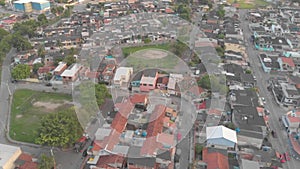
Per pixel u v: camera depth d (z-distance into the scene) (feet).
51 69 260.83
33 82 251.80
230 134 165.78
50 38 329.72
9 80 254.68
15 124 194.08
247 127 174.09
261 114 191.21
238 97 205.57
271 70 266.36
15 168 151.33
